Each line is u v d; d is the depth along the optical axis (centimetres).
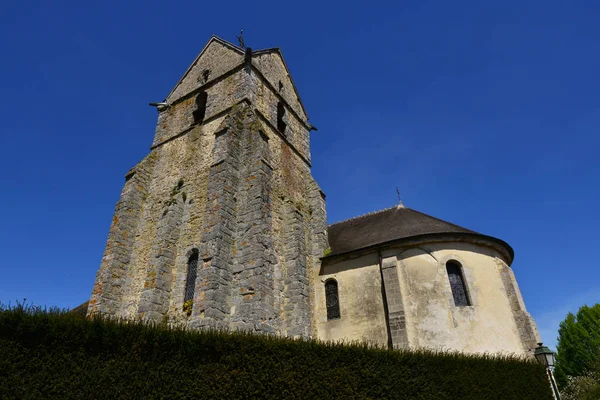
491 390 1209
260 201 1416
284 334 1395
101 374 700
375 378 1001
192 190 1641
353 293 1662
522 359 1430
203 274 1254
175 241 1530
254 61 2033
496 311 1563
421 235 1620
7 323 657
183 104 2112
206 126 1853
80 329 718
